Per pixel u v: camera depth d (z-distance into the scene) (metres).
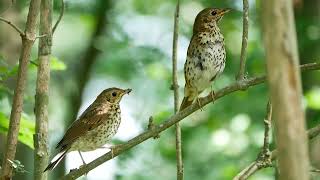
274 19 4.25
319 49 15.12
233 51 17.77
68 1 17.84
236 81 8.25
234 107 17.19
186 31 18.58
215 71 10.80
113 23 19.77
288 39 4.24
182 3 19.22
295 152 4.15
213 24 10.82
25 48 7.80
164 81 18.70
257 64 16.62
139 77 18.97
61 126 18.70
